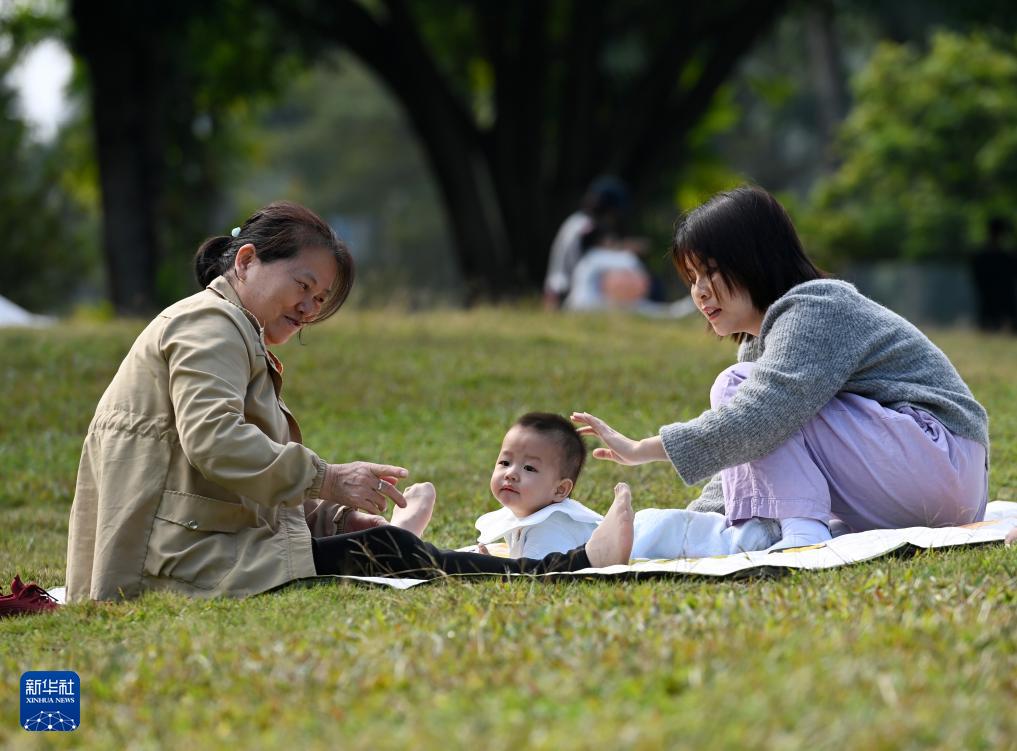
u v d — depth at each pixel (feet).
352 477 40.40
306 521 45.50
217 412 39.29
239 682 28.99
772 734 23.09
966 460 43.80
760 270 44.14
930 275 294.25
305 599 38.04
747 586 36.47
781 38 375.04
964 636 29.25
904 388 44.01
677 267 46.09
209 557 40.40
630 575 38.37
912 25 292.81
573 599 34.88
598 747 22.75
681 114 195.11
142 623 36.83
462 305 177.78
